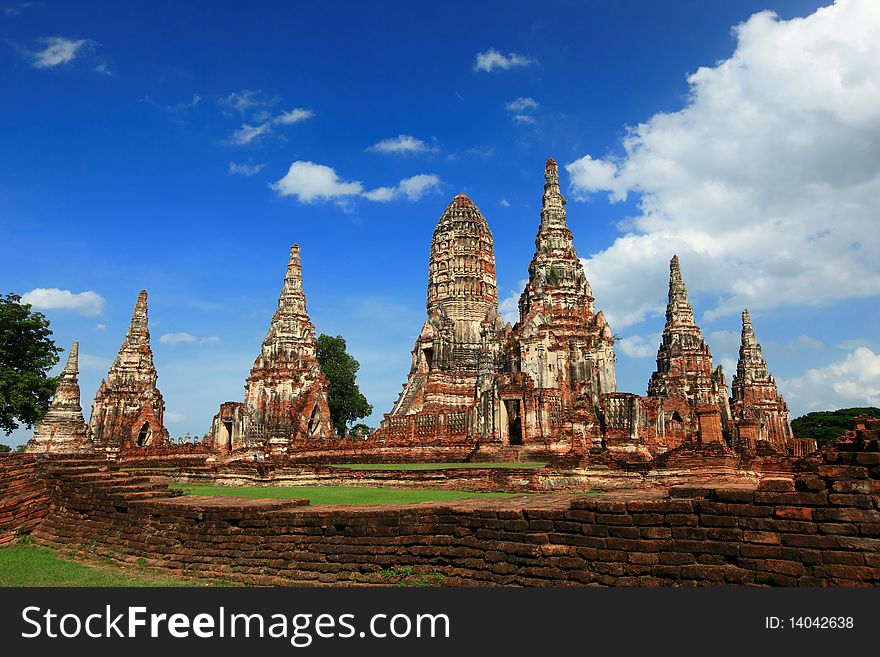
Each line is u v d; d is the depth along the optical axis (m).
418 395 71.19
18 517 19.83
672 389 70.94
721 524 9.73
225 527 14.97
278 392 56.38
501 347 58.31
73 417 45.22
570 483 27.62
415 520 12.89
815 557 8.84
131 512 17.06
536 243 57.75
